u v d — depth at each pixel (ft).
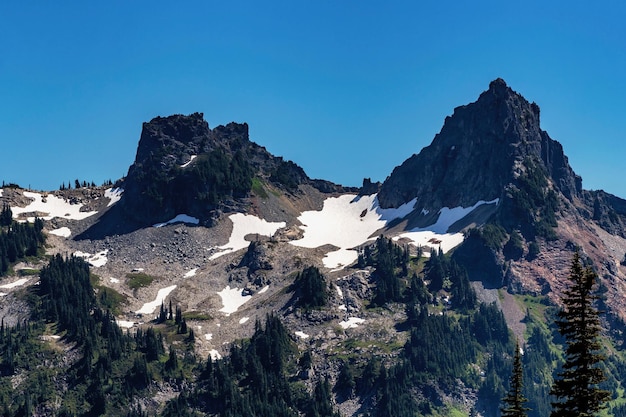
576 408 276.62
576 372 278.67
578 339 278.67
